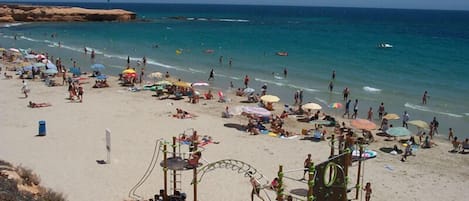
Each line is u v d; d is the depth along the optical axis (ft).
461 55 239.09
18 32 327.47
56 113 110.93
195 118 109.91
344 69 185.37
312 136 98.58
